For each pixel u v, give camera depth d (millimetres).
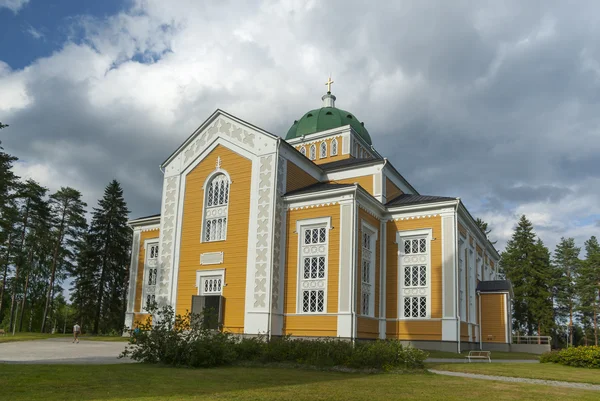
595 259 80250
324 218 32094
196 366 18000
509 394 13344
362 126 52938
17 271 63188
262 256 32312
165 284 36531
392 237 35094
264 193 33469
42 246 64188
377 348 19125
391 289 34312
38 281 68750
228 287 33406
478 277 44156
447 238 33000
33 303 69812
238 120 36125
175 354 18125
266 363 19469
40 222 63000
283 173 34250
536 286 73625
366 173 37844
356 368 18391
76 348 29828
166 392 11305
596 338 75938
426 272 33438
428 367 21266
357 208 31938
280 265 32531
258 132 34906
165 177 39188
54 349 28875
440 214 33625
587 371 22797
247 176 34750
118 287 59688
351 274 30250
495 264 57125
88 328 56562
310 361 18938
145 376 14227
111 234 59062
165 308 20562
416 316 33156
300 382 14180
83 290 56938
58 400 9773
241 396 11008
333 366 18562
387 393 12438
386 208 35438
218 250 34594
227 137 36500
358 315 30766
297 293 31828
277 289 31969
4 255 60156
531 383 16875
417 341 32656
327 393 11969
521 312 73625
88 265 57188
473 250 41000
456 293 32031
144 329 19359
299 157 36531
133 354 19078
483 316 42250
